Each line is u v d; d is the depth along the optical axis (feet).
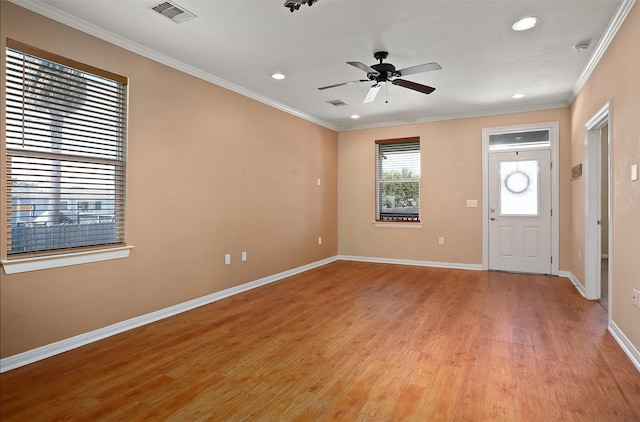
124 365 8.36
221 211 13.98
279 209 17.34
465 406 6.66
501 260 18.80
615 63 9.74
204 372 8.03
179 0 8.50
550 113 17.57
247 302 13.50
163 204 11.71
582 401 6.77
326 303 13.32
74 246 9.53
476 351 9.07
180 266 12.33
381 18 9.40
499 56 11.82
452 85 14.66
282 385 7.47
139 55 10.93
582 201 14.46
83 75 9.63
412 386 7.40
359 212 22.18
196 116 12.87
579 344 9.44
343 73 13.33
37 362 8.49
